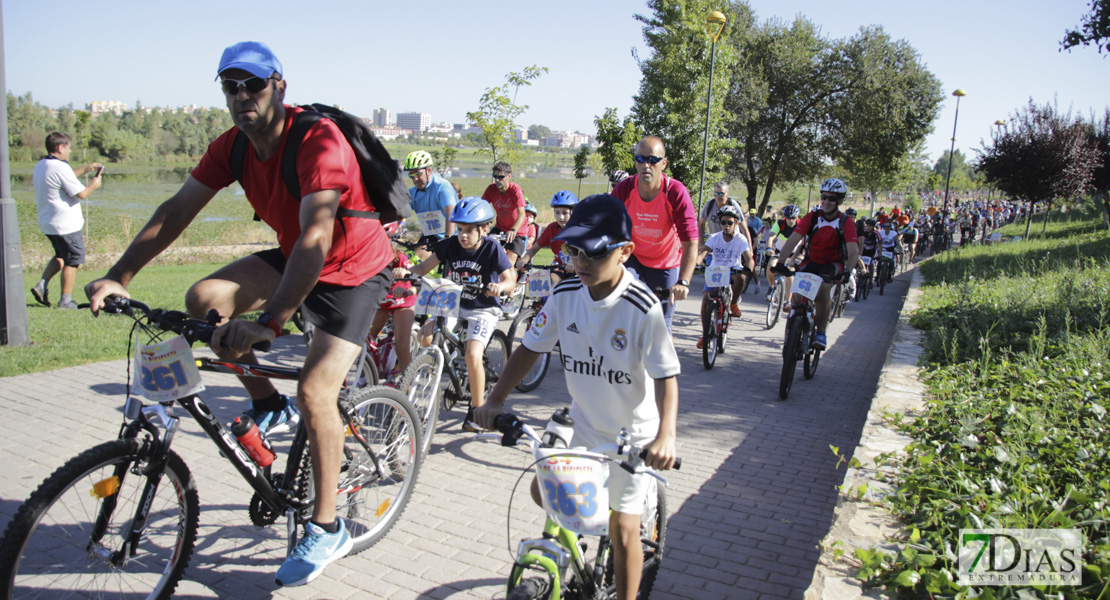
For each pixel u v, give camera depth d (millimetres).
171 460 3004
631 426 2715
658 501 3133
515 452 5266
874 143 36281
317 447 3197
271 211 3383
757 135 36156
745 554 3838
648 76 25156
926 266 22000
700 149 23109
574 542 2512
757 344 10102
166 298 10219
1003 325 7785
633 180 6266
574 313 2646
